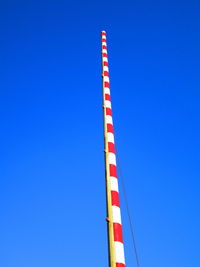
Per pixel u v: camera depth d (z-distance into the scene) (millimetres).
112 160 16953
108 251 13641
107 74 24094
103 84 22891
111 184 15805
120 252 13227
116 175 16375
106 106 20594
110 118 19688
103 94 21906
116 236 13703
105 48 27578
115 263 12906
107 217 14625
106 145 17875
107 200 15305
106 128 18875
